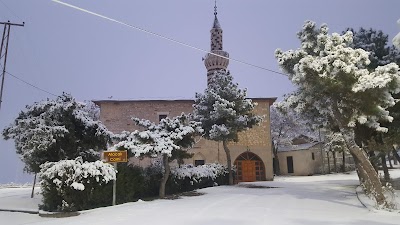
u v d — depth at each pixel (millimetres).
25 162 17000
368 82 11492
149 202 13930
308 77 12656
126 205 13031
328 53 12422
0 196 20344
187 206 12203
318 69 11906
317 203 12594
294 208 11281
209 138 24125
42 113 16719
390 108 15258
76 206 12789
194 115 24594
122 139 16375
